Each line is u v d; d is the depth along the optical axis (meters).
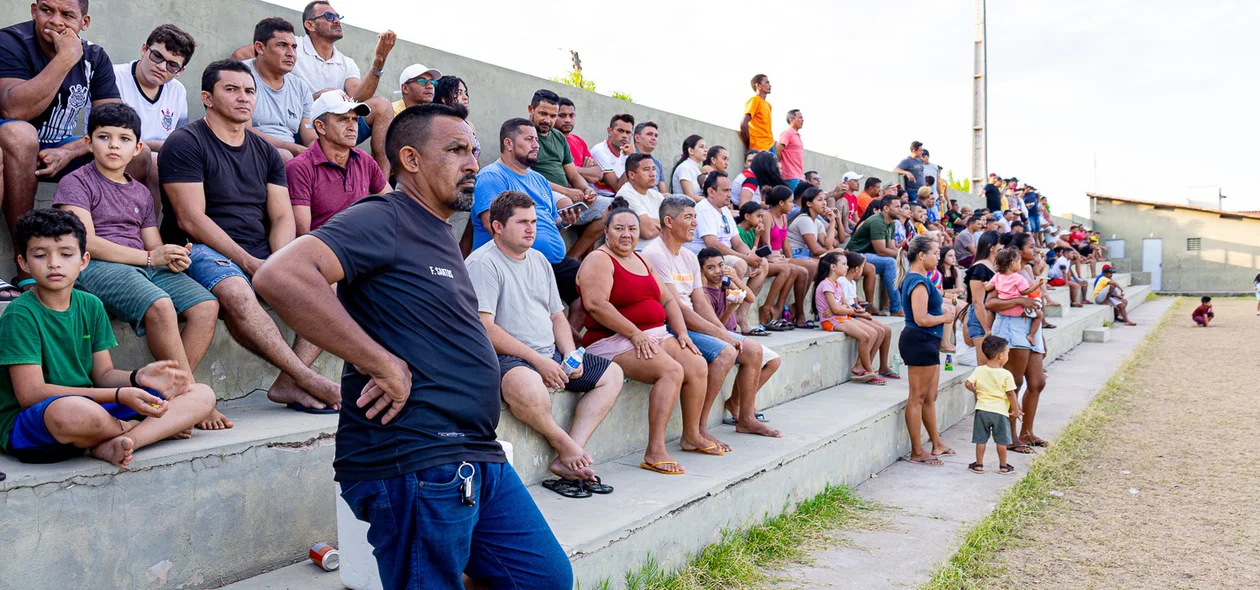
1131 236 33.94
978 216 14.35
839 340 8.09
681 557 4.11
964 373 8.78
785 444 5.38
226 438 3.17
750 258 7.62
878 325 8.47
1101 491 6.19
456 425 2.26
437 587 2.20
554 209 5.80
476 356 2.32
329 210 4.51
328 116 4.40
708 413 5.42
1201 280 32.56
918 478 6.39
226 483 3.09
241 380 4.02
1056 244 19.02
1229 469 6.78
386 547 2.22
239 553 3.14
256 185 4.12
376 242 2.18
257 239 4.14
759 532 4.70
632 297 4.97
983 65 24.28
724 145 10.95
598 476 4.45
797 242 9.51
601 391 4.53
